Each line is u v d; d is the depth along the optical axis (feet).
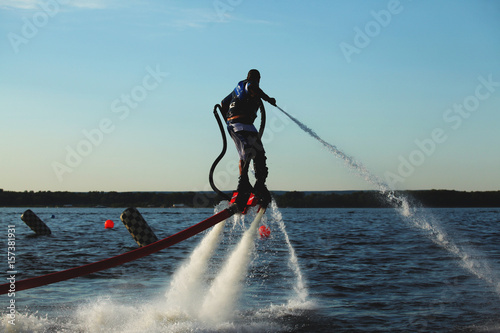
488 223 112.37
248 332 24.32
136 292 32.78
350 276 38.42
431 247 58.13
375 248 56.95
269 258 47.83
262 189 23.36
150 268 42.47
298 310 28.25
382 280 36.76
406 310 28.12
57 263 44.78
